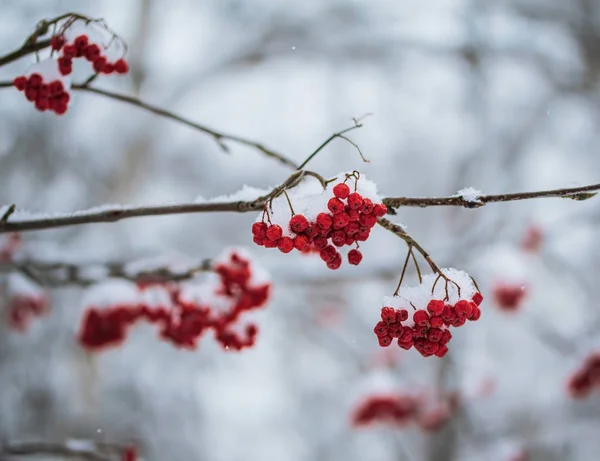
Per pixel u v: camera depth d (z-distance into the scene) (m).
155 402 9.91
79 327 3.21
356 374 9.47
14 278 4.50
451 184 8.97
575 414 7.95
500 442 7.43
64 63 2.20
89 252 3.59
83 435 7.80
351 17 10.66
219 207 2.04
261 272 2.81
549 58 8.70
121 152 9.12
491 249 5.96
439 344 1.64
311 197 1.72
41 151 8.95
